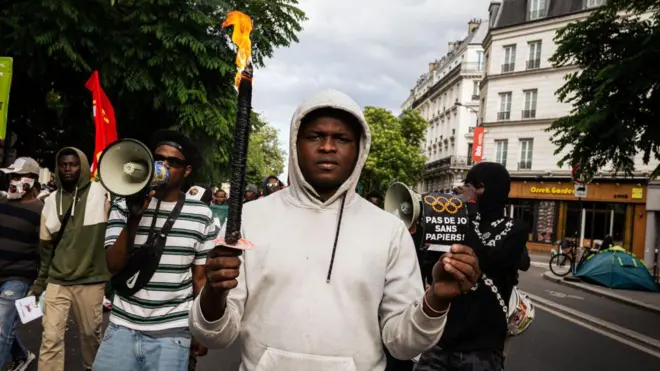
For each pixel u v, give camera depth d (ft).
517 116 100.48
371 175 137.80
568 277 46.55
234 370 15.56
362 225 5.16
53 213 12.03
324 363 4.72
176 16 29.04
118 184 7.98
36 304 11.78
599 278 42.60
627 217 82.33
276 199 5.38
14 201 12.91
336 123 5.13
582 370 17.83
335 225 5.10
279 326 4.80
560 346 21.20
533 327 24.86
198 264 9.21
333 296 4.84
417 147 147.23
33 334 17.47
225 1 31.86
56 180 12.25
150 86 29.86
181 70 30.35
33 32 25.77
